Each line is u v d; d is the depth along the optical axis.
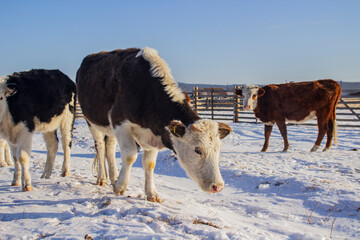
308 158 9.38
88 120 6.50
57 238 3.52
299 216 4.96
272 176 7.00
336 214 4.93
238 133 15.87
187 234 3.67
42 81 6.57
